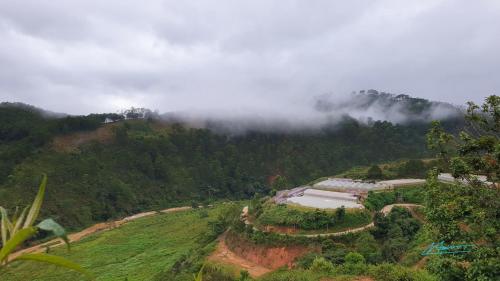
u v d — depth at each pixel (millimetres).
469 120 15102
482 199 13742
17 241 2762
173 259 60125
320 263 27234
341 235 50781
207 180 134250
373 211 58844
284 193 80062
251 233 58312
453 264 14469
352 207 58156
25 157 100438
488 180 14328
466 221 13758
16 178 91250
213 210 97688
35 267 60156
